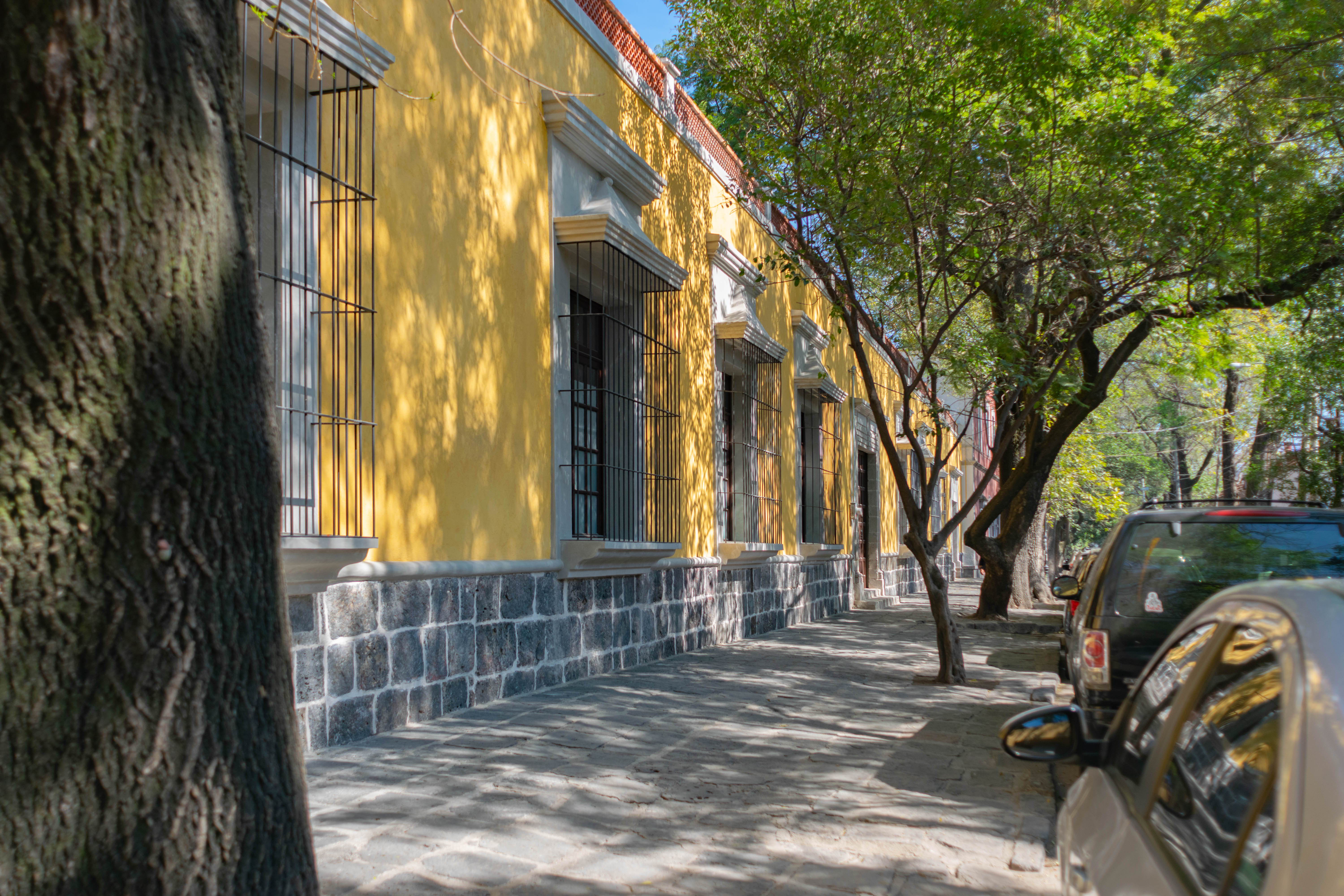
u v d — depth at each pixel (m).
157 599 1.63
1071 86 8.98
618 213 9.05
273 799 1.81
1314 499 14.73
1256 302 10.95
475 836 4.12
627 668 9.66
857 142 9.02
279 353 5.29
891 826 4.52
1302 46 9.50
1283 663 1.50
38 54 1.51
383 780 4.94
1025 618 17.78
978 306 14.64
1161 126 9.53
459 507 6.93
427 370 6.60
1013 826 4.57
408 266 6.42
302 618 5.41
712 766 5.53
